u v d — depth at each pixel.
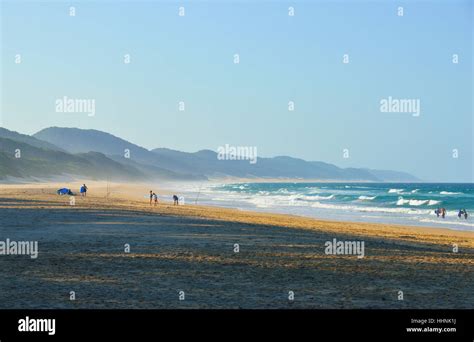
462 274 16.98
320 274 16.41
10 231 26.12
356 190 175.00
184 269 16.73
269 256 19.80
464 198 98.50
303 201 91.25
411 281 15.59
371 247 23.61
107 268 16.61
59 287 13.87
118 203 57.06
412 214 60.72
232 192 148.00
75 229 27.39
